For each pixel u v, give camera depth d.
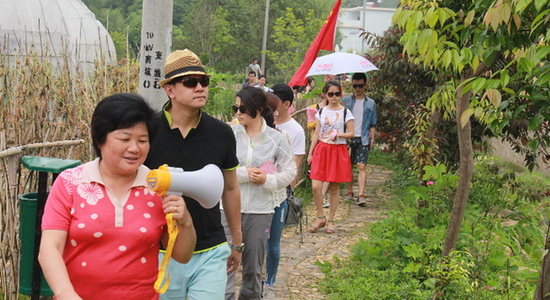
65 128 6.78
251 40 45.06
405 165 10.21
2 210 4.70
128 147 2.56
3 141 4.63
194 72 3.25
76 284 2.59
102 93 7.37
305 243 7.38
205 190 2.74
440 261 4.86
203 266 3.33
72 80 7.38
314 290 5.68
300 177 10.38
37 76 7.37
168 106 3.43
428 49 3.94
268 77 45.50
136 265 2.62
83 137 6.61
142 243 2.62
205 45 41.03
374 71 10.40
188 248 2.80
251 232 4.64
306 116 10.79
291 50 36.78
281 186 4.81
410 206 7.99
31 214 4.26
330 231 7.89
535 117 3.48
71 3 22.14
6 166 4.57
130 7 59.62
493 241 6.21
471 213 6.88
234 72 44.94
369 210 9.37
